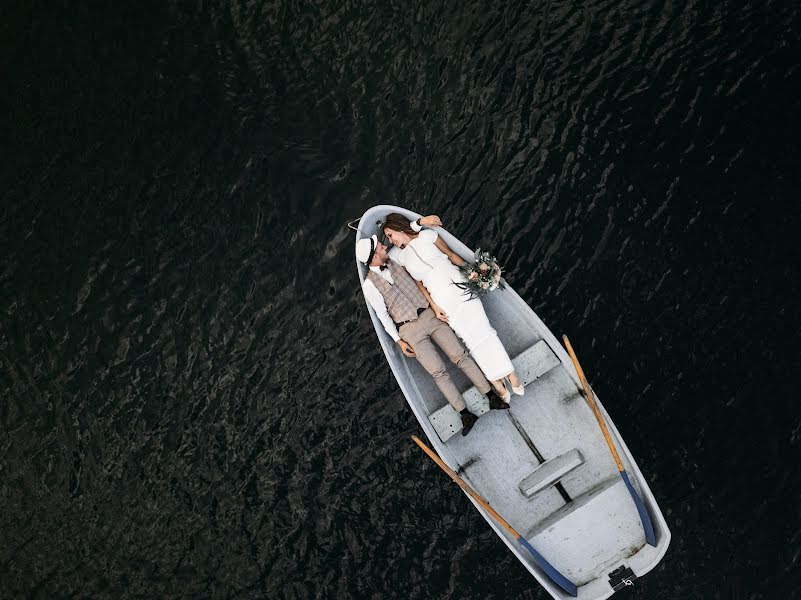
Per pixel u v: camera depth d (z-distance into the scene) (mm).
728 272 6812
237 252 7551
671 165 7078
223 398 7273
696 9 7262
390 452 6902
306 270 7422
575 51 7383
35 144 7996
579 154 7219
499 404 5922
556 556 5895
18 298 7762
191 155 7766
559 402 6180
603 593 5762
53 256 7801
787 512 6344
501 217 7230
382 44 7645
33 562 7211
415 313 5961
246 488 7043
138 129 7867
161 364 7434
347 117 7609
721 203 6938
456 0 7594
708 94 7141
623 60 7305
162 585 6973
